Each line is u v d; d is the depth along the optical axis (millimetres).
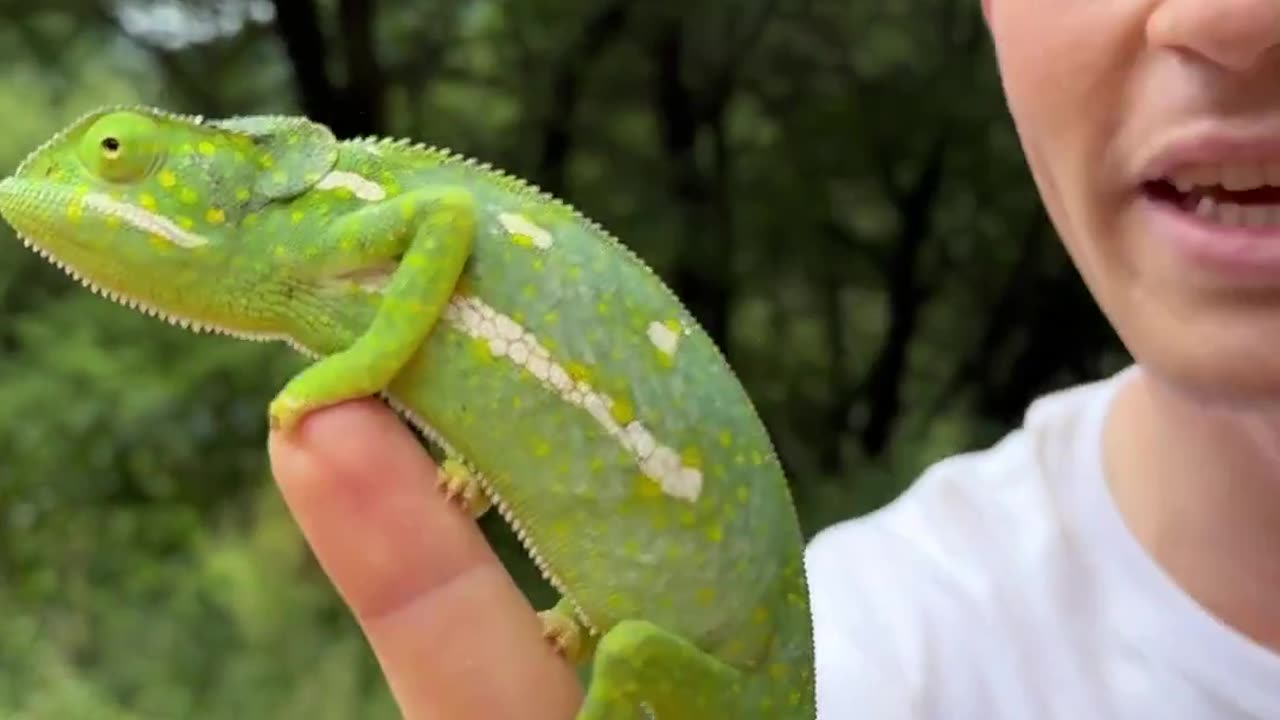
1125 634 246
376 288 190
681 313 198
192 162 192
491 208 191
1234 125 177
